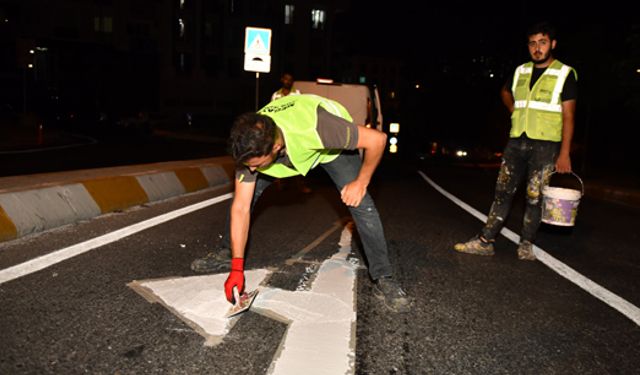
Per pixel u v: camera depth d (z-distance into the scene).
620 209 9.96
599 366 2.65
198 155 17.95
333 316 3.06
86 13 47.47
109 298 3.16
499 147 35.22
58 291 3.23
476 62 39.91
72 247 4.25
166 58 50.97
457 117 44.56
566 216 5.08
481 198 9.89
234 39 53.62
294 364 2.46
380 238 3.34
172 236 4.85
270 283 3.63
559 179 16.55
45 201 4.91
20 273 3.52
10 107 40.31
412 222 6.56
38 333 2.65
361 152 5.95
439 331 2.96
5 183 5.25
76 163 13.42
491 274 4.20
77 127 35.81
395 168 19.17
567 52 16.52
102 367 2.35
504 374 2.51
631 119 19.97
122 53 49.09
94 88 48.03
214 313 3.01
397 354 2.64
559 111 4.55
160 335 2.70
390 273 3.37
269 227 5.70
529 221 4.74
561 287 3.94
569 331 3.07
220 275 3.68
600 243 5.82
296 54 55.72
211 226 5.40
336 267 4.11
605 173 19.61
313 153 3.01
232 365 2.42
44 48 45.56
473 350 2.75
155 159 15.59
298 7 55.09
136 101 50.00
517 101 4.74
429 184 12.65
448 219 6.94
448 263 4.50
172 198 7.28
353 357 2.56
